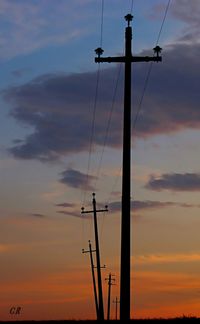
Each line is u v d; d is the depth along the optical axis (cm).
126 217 3272
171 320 8050
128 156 3309
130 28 3444
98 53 3428
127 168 3300
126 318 3216
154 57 3412
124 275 3244
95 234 7094
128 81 3394
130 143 3328
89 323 8556
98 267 6994
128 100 3369
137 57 3416
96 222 7150
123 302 3231
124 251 3256
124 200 3281
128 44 3431
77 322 8900
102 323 6806
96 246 7056
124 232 3266
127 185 3288
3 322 8938
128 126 3341
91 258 8644
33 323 9181
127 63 3412
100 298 6900
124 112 3359
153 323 7469
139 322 7112
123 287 3241
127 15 3431
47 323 9106
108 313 9819
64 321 9431
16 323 8969
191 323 7750
